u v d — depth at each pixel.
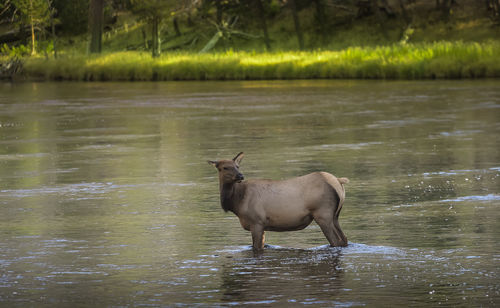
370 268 25.09
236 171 26.92
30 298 22.38
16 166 52.44
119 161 54.16
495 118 81.69
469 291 22.38
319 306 21.17
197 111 99.25
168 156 56.47
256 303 21.55
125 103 115.44
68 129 78.94
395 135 68.38
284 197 27.16
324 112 94.31
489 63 161.88
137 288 23.28
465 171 46.97
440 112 90.38
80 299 22.22
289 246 28.44
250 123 82.06
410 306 21.06
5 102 120.44
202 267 25.62
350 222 32.69
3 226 32.91
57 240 30.08
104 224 33.12
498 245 28.02
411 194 39.38
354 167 49.34
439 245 28.20
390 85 144.00
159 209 36.47
